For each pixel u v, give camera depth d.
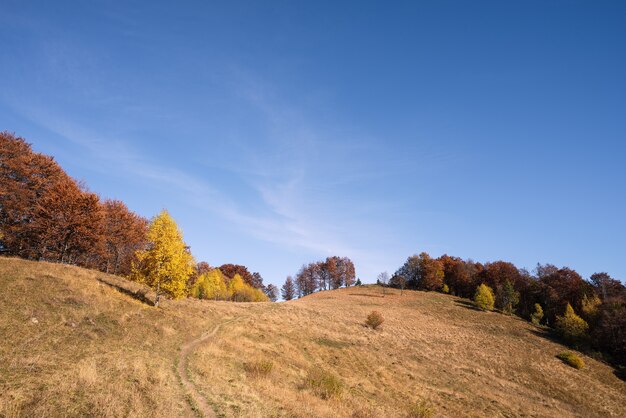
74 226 40.03
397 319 66.94
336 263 127.12
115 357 18.08
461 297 105.81
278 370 25.53
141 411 11.83
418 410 23.11
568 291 86.44
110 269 52.75
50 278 28.17
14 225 39.47
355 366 34.16
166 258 33.62
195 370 19.48
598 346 62.00
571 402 39.28
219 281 80.56
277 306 61.09
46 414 10.34
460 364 44.50
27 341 17.00
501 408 31.11
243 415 13.73
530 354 54.03
